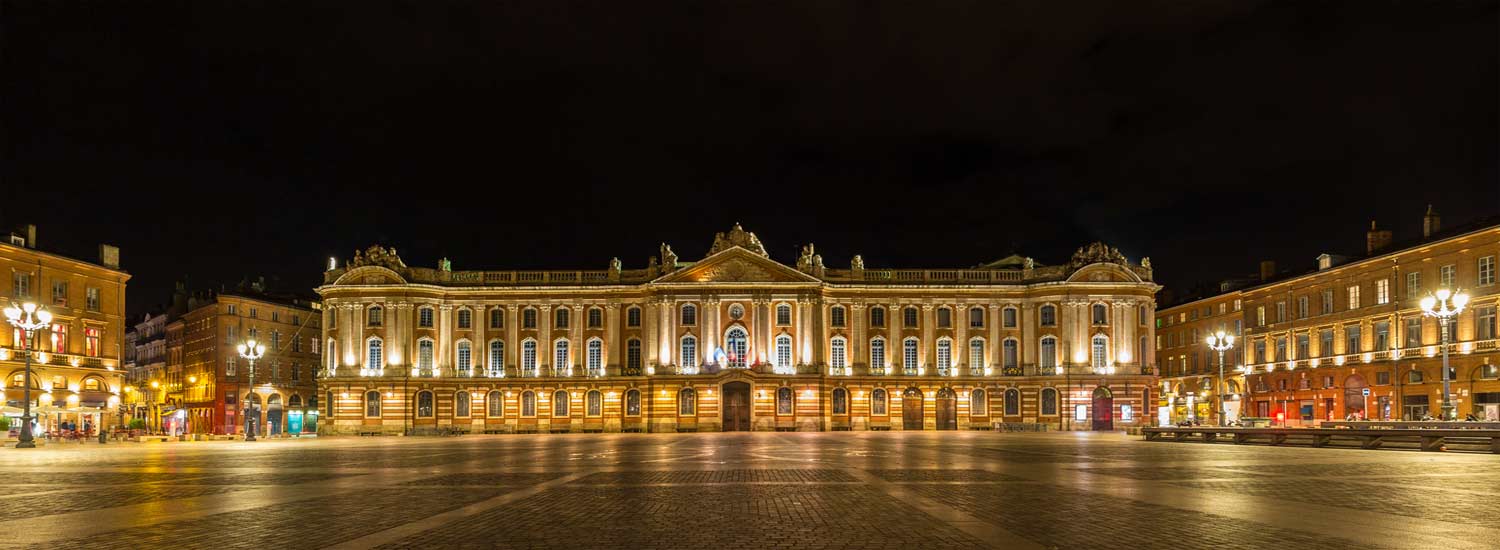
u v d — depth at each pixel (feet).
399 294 349.82
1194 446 186.80
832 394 352.69
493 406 355.15
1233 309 387.96
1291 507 73.72
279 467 129.08
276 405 416.26
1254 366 371.56
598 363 355.77
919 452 163.94
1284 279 353.72
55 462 145.28
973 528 63.21
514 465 130.41
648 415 346.33
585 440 254.27
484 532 62.18
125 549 56.49
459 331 356.79
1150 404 349.82
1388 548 54.54
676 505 76.48
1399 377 294.46
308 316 437.99
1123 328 350.84
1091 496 82.43
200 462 143.84
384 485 97.14
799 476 106.01
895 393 354.74
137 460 151.33
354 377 345.92
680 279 347.77
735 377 342.23
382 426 345.10
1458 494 83.20
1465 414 270.67
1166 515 69.31
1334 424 211.61
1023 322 357.00
